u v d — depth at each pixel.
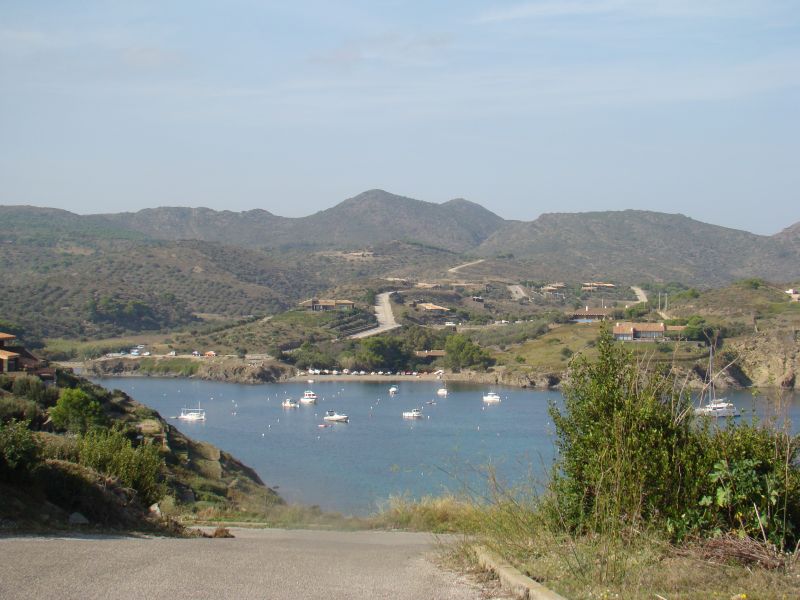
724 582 8.41
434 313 170.12
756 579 8.48
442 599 7.98
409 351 133.75
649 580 8.40
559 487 11.45
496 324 158.62
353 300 177.75
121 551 10.60
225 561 10.15
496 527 11.10
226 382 120.81
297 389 114.06
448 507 18.84
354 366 129.12
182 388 113.19
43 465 15.12
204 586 8.30
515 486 12.87
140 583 8.30
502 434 67.62
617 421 10.73
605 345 12.33
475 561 10.04
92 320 151.00
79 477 15.53
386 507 22.80
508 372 113.06
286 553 11.52
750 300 109.56
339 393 109.31
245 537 15.94
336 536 16.16
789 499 10.09
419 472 45.94
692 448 10.62
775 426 10.78
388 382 121.31
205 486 33.41
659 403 11.25
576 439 11.57
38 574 8.52
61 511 14.28
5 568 8.77
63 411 37.69
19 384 45.75
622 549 9.32
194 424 81.81
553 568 9.01
